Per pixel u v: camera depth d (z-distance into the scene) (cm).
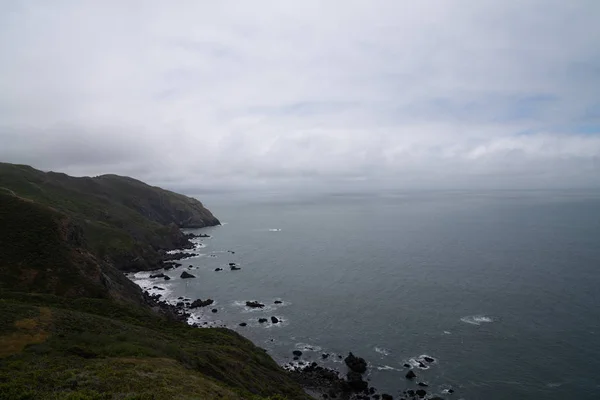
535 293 7725
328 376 4891
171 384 2159
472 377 4803
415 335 6038
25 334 2769
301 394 3856
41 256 5581
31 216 6344
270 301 7906
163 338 3712
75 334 2986
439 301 7494
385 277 9356
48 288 5072
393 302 7562
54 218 6544
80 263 5900
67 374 2055
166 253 12862
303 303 7719
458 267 10044
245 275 10000
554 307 6962
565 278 8662
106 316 4322
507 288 8100
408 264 10619
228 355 3903
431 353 5447
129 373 2202
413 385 4681
